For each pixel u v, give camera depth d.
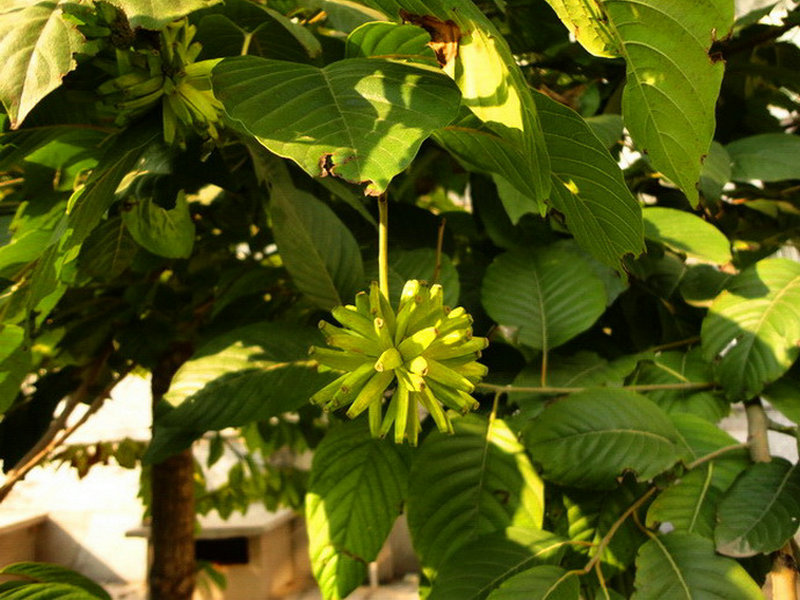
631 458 0.38
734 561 0.35
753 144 0.48
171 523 0.64
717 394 0.42
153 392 0.61
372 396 0.30
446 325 0.31
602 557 0.38
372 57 0.32
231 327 0.52
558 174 0.33
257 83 0.28
